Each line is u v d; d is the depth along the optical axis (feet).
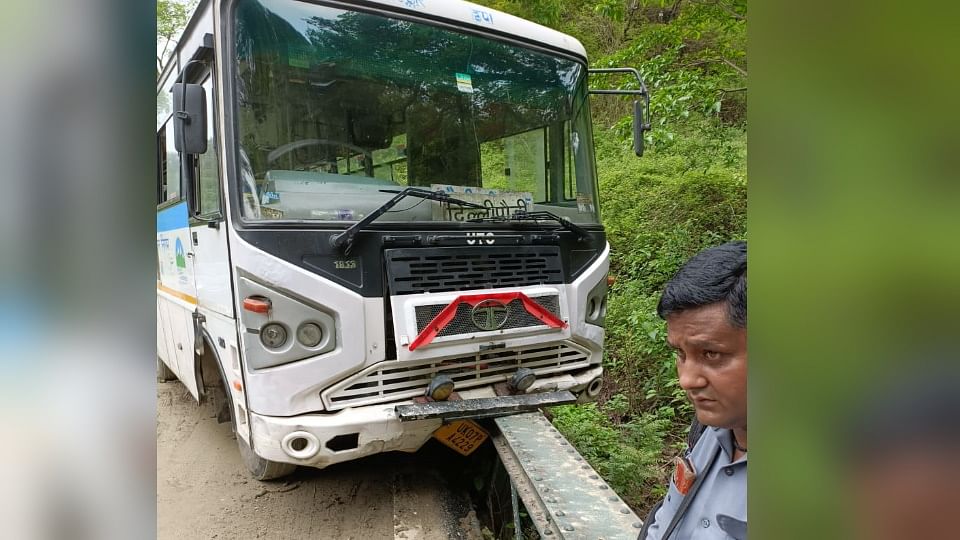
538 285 11.41
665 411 14.52
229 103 9.58
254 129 9.74
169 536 10.52
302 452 9.36
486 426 10.93
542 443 9.31
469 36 11.71
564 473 8.36
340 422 9.39
